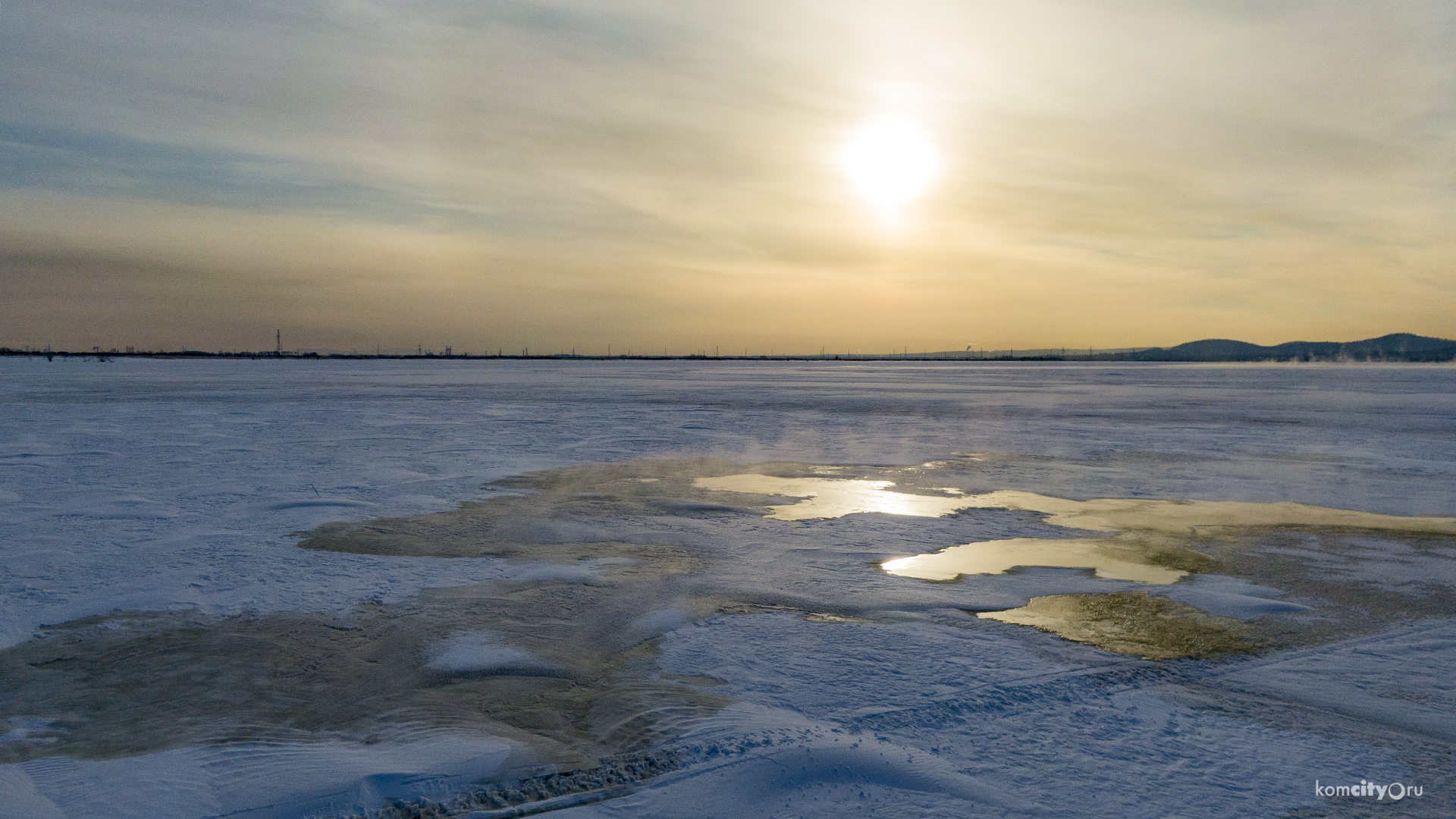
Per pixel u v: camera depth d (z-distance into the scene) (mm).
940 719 5738
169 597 8719
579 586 9266
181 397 45531
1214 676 6621
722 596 8914
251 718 5828
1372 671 6746
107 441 23453
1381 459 20812
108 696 6215
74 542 11188
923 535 12031
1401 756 5219
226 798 4660
